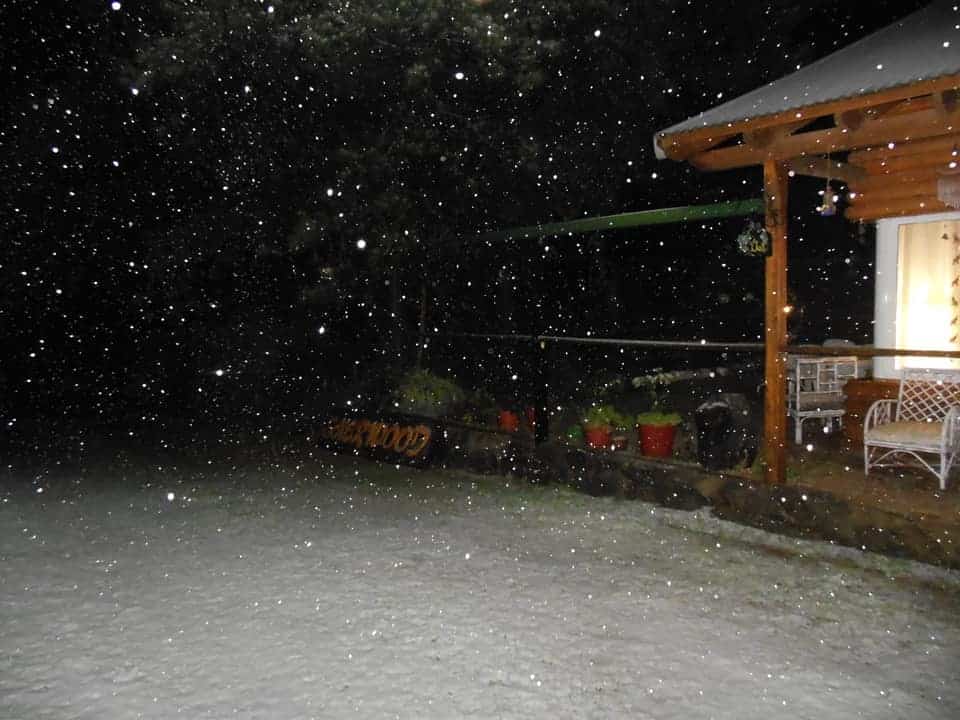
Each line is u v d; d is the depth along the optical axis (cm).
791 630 473
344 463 952
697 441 744
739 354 1391
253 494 815
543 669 427
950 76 490
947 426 636
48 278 1274
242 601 526
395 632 475
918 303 812
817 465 729
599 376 1176
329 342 1215
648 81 1005
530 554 615
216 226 977
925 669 423
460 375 1142
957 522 552
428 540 654
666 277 1416
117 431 1201
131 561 610
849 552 591
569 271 1260
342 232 895
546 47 895
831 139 604
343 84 847
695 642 458
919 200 775
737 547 621
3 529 700
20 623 495
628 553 613
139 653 452
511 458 851
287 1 865
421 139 862
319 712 386
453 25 851
